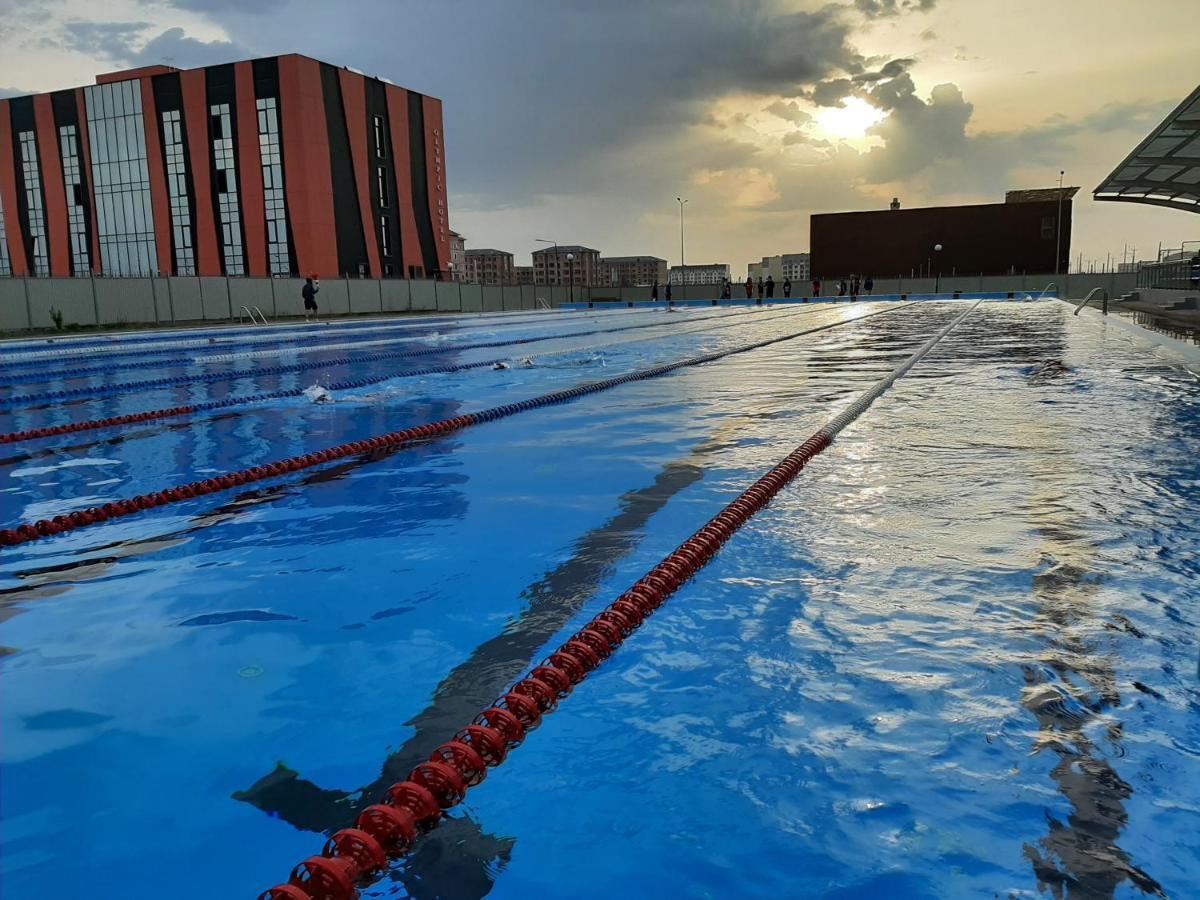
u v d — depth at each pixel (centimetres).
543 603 229
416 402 648
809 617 208
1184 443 394
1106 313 1512
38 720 173
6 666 199
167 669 195
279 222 3547
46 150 3875
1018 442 411
